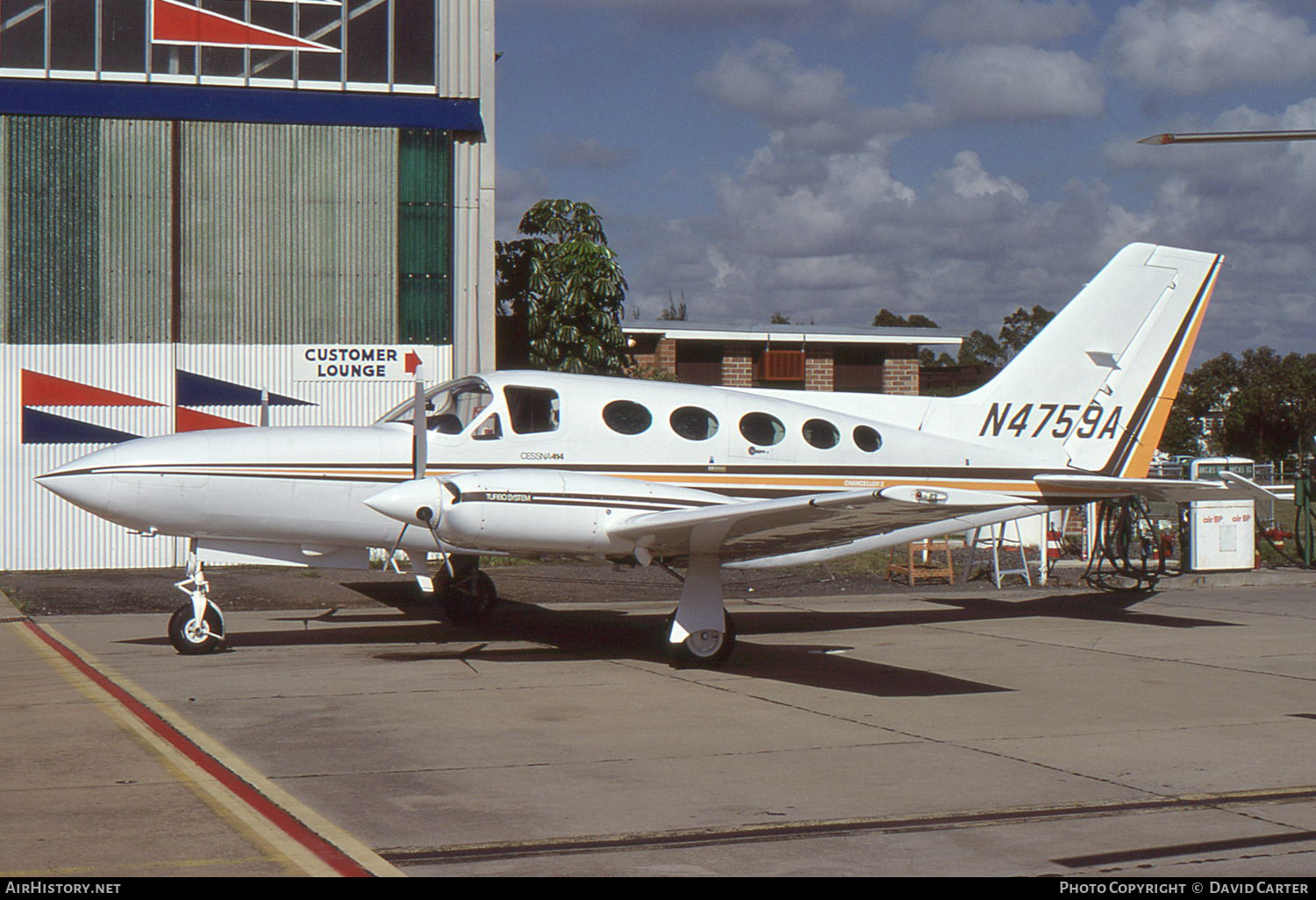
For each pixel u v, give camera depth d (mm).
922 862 4098
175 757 5488
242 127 15461
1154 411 11500
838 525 8141
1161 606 12523
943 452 10656
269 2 15477
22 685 7383
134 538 15133
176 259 15273
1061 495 10984
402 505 7844
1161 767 5504
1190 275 11570
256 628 10336
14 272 14766
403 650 9125
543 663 8555
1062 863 4094
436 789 5000
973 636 10250
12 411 14758
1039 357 11188
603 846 4242
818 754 5719
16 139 14750
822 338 27688
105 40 15016
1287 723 6547
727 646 8445
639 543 8258
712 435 9828
